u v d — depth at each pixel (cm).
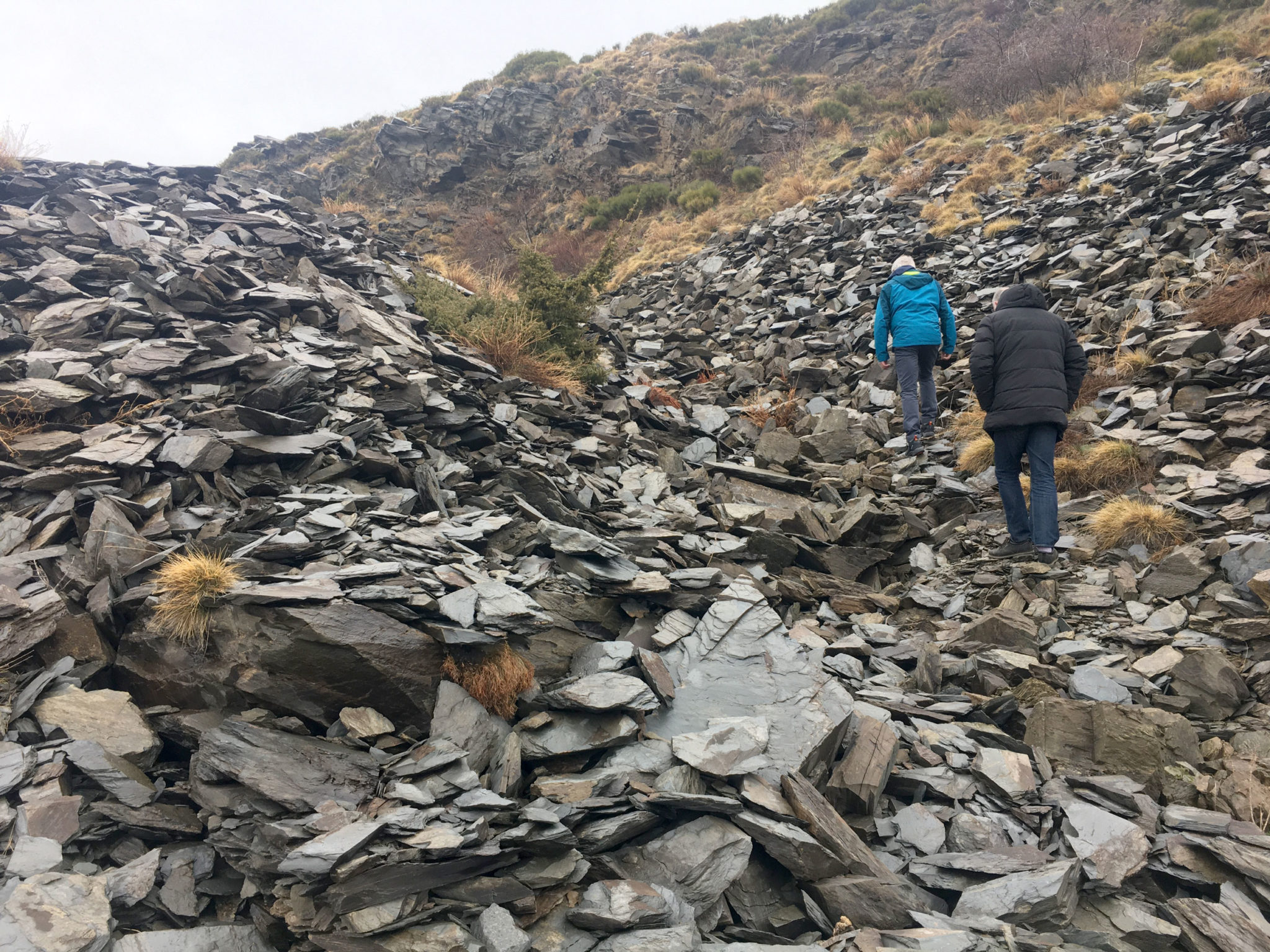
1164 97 1554
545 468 614
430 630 334
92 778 276
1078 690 376
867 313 1173
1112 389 694
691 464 755
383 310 866
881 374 954
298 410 536
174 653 326
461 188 3175
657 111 2912
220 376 581
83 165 977
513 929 236
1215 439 568
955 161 1708
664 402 932
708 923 265
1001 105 2064
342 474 507
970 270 1195
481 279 1327
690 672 380
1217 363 643
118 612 346
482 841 258
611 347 1149
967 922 254
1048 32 2092
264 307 712
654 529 548
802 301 1309
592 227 2567
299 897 243
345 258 952
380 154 3312
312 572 367
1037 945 239
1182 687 363
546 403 743
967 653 438
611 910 245
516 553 460
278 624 314
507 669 337
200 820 276
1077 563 507
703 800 287
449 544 423
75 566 365
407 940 231
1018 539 543
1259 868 255
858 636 459
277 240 895
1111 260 980
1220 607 420
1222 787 304
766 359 1143
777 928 268
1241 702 354
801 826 290
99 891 232
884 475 693
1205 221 928
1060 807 302
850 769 328
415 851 243
